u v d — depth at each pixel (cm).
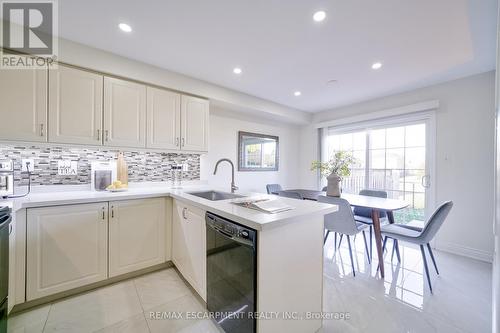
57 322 151
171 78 254
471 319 156
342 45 204
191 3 152
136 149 233
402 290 194
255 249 113
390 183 349
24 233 158
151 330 145
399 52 216
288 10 158
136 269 209
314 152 453
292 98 359
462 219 275
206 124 285
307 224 139
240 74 266
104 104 212
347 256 269
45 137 184
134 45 204
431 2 150
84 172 229
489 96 258
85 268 183
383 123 352
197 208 174
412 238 203
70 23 172
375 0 148
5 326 130
